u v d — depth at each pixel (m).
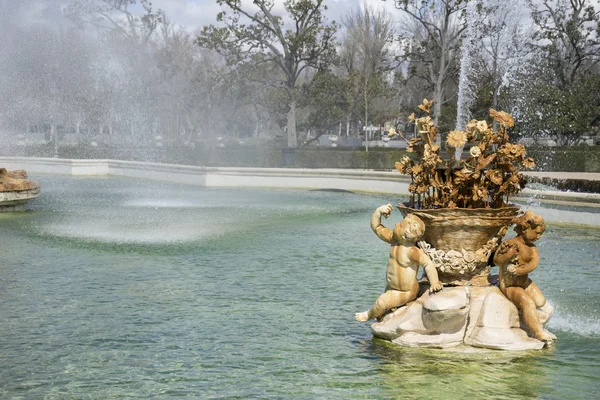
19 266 9.34
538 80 40.69
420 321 5.56
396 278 5.64
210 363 5.26
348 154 33.34
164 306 7.12
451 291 5.53
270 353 5.50
